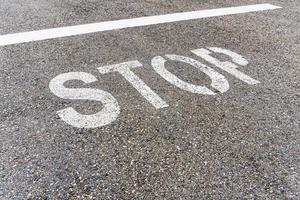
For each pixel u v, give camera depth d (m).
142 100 3.95
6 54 4.85
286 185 2.89
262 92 4.25
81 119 3.59
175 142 3.33
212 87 4.29
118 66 4.64
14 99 3.87
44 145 3.22
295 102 4.08
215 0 7.68
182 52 5.14
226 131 3.52
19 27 5.76
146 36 5.63
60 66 4.57
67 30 5.72
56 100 3.88
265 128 3.60
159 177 2.90
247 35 5.89
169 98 4.02
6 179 2.82
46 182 2.81
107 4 7.13
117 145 3.25
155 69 4.61
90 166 2.99
